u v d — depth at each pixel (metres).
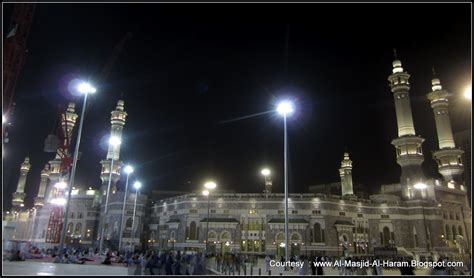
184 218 94.12
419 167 105.12
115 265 39.72
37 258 42.69
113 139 121.56
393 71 115.62
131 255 42.88
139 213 105.81
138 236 103.31
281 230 87.38
